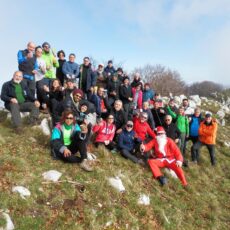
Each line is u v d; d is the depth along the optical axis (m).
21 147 4.65
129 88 7.02
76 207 3.66
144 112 6.14
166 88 25.67
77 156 4.46
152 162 5.33
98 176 4.34
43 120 5.53
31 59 5.97
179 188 5.32
